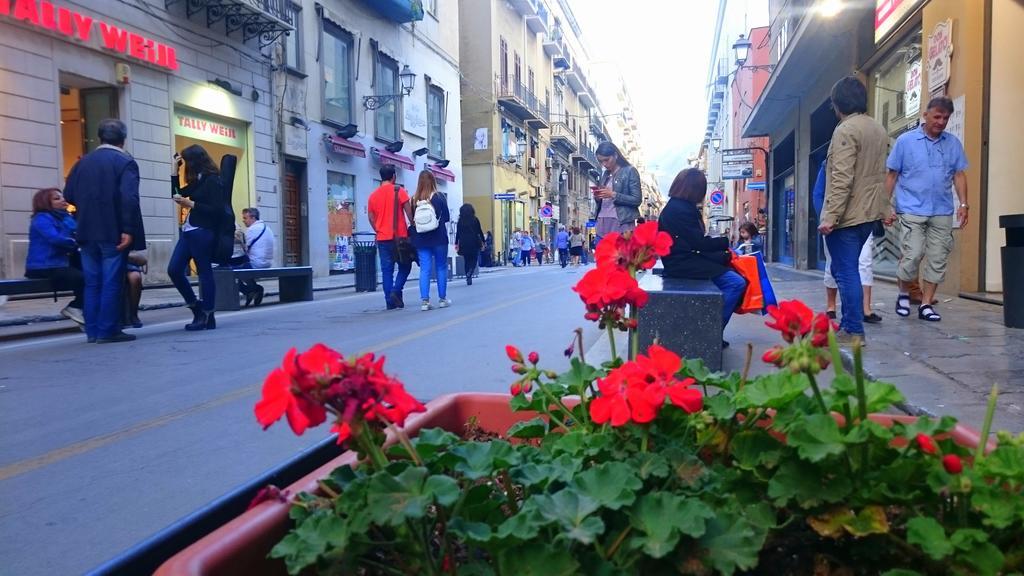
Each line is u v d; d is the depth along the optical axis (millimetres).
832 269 5184
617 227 7320
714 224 56844
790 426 1239
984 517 1130
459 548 1325
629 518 1137
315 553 1029
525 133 42938
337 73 21516
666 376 1428
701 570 1088
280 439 3496
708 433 1503
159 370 5352
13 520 2529
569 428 1785
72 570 2156
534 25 43875
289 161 19391
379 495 1068
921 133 6191
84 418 3945
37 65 11453
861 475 1204
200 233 7691
